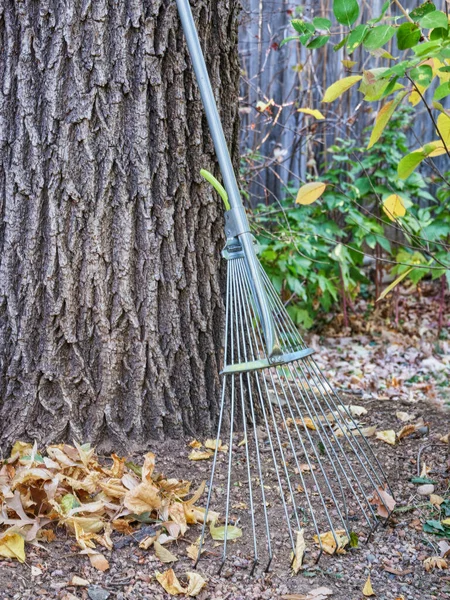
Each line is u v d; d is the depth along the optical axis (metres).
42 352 2.40
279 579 1.92
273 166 5.46
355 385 3.82
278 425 2.84
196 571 1.94
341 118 5.22
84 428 2.47
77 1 2.30
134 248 2.46
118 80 2.36
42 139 2.34
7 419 2.42
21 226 2.37
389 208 2.87
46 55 2.32
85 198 2.38
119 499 2.16
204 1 2.50
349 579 1.94
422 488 2.41
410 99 2.64
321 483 2.43
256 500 2.31
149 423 2.55
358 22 5.25
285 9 5.19
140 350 2.49
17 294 2.39
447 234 4.87
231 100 2.69
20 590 1.79
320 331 5.02
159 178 2.46
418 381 4.00
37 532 2.02
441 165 5.79
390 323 5.03
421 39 2.33
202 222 2.59
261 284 2.10
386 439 2.78
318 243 4.74
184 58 2.46
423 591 1.90
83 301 2.42
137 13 2.35
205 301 2.63
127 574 1.90
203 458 2.50
